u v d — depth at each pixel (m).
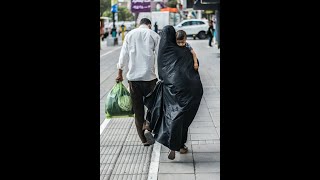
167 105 4.78
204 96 8.96
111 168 4.87
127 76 5.33
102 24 33.12
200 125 6.60
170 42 4.82
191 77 4.74
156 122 4.88
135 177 4.59
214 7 19.69
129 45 5.23
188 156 5.17
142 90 5.34
